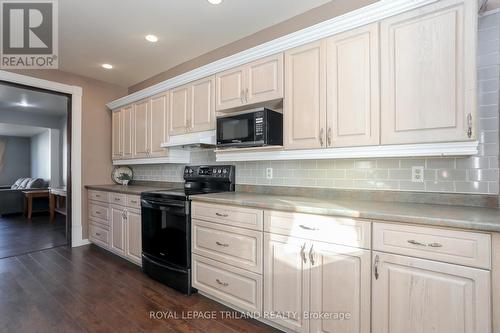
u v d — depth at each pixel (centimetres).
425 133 154
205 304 223
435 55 152
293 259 175
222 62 251
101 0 215
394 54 164
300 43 204
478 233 119
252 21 250
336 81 186
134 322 196
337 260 157
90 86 395
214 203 219
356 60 178
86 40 280
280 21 251
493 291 116
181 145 284
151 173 390
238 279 204
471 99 142
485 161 162
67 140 387
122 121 386
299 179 237
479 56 164
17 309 212
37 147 800
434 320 128
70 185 380
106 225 349
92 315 205
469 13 143
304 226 170
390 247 139
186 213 238
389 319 139
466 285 121
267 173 259
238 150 240
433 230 129
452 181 172
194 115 282
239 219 203
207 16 241
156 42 288
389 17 166
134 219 302
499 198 157
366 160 204
